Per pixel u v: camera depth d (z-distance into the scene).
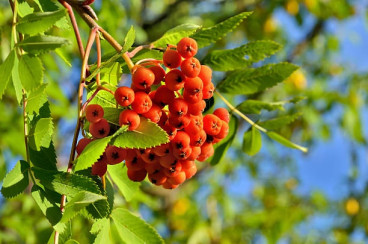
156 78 0.46
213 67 0.53
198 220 1.25
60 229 0.43
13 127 0.80
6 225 0.83
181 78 0.44
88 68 0.46
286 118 0.56
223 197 1.23
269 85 0.54
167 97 0.45
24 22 0.44
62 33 0.69
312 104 1.25
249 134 0.57
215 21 1.30
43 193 0.43
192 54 0.45
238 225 1.23
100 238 0.46
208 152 0.49
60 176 0.43
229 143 0.56
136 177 0.48
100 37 0.47
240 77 0.54
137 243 0.46
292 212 1.27
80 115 0.44
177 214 1.27
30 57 0.43
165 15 1.31
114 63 0.47
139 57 0.49
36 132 0.44
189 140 0.46
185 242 1.17
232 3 1.33
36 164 0.45
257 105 0.56
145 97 0.44
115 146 0.44
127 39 0.45
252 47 0.52
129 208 0.78
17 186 0.43
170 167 0.46
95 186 0.43
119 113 0.44
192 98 0.45
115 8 0.77
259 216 1.22
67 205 0.42
